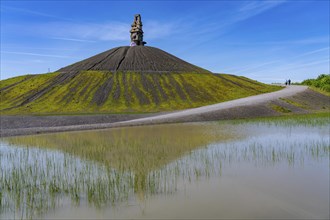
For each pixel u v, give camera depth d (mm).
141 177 15219
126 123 42312
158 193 12891
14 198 12695
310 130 33656
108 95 90125
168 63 128500
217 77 115688
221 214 10805
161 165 17812
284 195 12578
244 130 34469
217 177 15133
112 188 13555
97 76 104812
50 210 11398
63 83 100250
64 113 70750
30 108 80312
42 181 14977
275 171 16172
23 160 20062
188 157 19875
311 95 79188
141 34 150500
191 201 11984
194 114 50531
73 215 10922
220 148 23031
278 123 41594
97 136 31312
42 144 26578
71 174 16141
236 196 12461
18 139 30188
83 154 21641
